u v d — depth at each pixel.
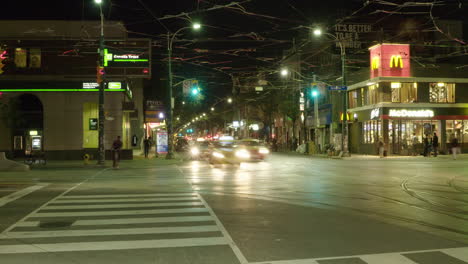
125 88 32.53
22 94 32.72
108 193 14.25
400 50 39.62
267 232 8.42
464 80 40.47
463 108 40.56
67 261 6.51
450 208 11.36
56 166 27.28
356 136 45.28
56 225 9.09
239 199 12.82
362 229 8.73
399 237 8.04
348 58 48.72
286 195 13.73
